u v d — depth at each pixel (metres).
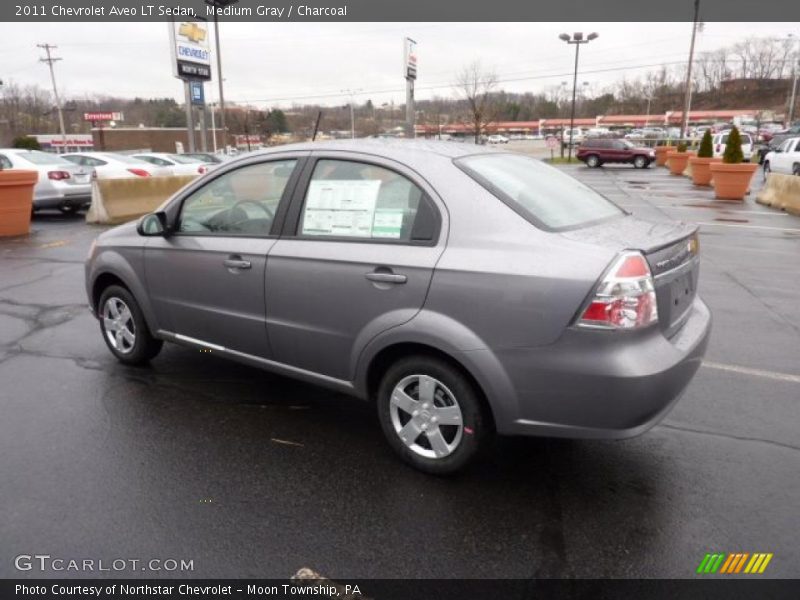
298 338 3.57
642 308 2.71
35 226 12.62
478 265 2.87
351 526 2.84
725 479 3.21
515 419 2.91
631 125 97.19
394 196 3.24
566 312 2.69
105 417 3.93
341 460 3.42
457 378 3.02
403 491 3.11
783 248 9.88
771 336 5.51
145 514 2.92
